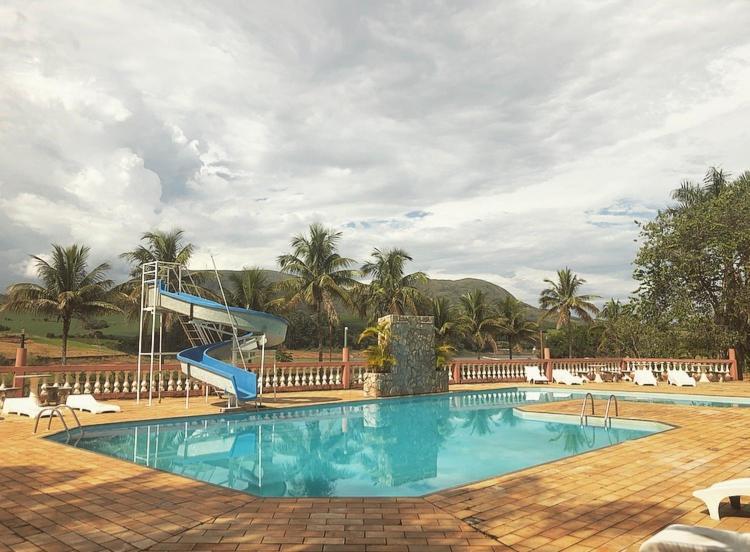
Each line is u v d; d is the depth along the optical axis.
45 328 81.25
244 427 13.61
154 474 7.22
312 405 16.91
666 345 34.59
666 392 20.66
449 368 25.47
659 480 6.85
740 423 12.31
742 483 5.26
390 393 20.42
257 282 44.47
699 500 5.92
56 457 8.40
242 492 6.25
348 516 5.27
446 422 15.07
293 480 8.33
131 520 5.14
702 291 32.09
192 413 14.19
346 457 10.27
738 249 29.78
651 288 32.72
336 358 60.22
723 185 33.91
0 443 9.64
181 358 15.29
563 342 72.44
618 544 4.54
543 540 4.62
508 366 27.34
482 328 61.09
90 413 13.91
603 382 27.28
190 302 16.23
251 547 4.40
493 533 4.79
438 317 57.12
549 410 15.88
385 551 4.32
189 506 5.63
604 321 61.12
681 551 3.55
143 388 17.81
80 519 5.19
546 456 10.41
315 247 45.31
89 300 40.78
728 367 26.98
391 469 9.23
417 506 5.63
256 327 16.64
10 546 4.44
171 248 42.34
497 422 14.95
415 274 49.97
